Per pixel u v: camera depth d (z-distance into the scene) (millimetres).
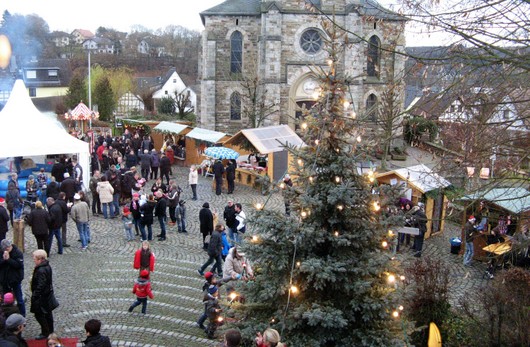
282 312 8875
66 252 18578
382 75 45188
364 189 9055
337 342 8742
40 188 24844
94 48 126062
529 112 9438
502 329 11750
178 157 38875
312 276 8672
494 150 9469
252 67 48312
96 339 9016
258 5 48250
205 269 17547
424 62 8398
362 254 9008
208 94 48250
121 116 67062
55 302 11891
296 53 46406
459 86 8680
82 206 18797
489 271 17922
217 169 28641
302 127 9297
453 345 12359
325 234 8922
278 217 9188
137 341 12281
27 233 20422
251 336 8805
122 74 83625
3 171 29578
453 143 10430
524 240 10648
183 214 21766
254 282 9641
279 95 46281
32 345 11039
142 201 21016
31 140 24562
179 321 13539
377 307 8406
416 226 19953
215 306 12445
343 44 8906
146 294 13656
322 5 45562
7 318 9867
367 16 9227
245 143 32344
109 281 15992
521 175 9891
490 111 8930
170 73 103375
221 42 47969
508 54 7770
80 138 38438
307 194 8984
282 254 8992
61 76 76938
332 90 8844
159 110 72250
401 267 9461
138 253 13586
